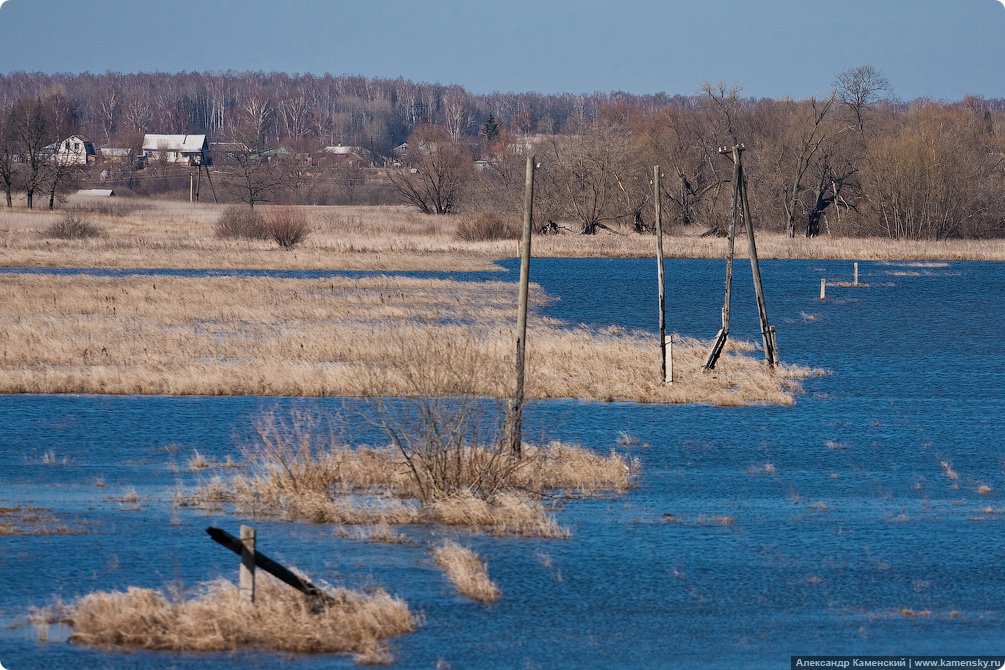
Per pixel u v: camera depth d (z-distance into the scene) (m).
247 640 39.34
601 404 92.56
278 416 83.12
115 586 44.50
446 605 43.66
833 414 89.75
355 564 48.12
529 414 86.25
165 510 56.62
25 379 93.81
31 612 41.59
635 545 52.47
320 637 39.03
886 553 51.94
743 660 39.06
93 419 82.06
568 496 61.97
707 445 76.62
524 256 66.31
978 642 41.09
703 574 48.38
